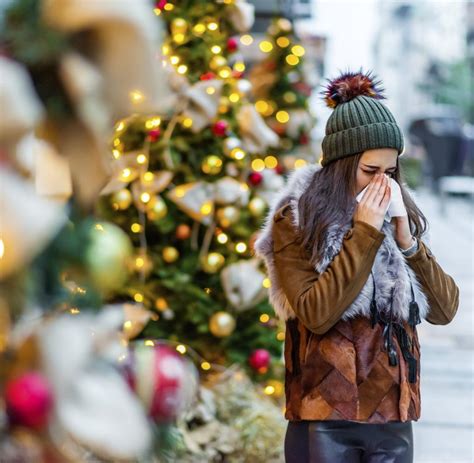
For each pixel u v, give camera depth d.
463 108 65.69
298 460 4.82
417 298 4.89
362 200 4.72
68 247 2.00
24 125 1.81
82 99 1.89
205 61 8.23
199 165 8.05
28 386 1.78
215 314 8.01
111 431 1.83
